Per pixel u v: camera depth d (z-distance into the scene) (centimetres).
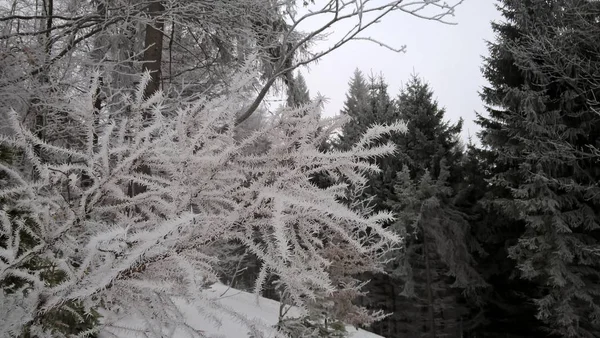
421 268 1667
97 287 97
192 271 100
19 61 353
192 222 102
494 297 1652
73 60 396
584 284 1207
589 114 1341
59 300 103
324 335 590
